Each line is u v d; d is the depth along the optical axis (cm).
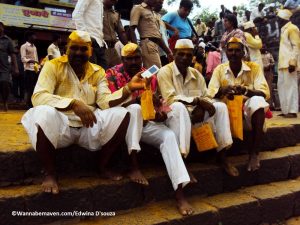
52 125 282
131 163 325
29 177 305
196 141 366
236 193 376
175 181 318
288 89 622
